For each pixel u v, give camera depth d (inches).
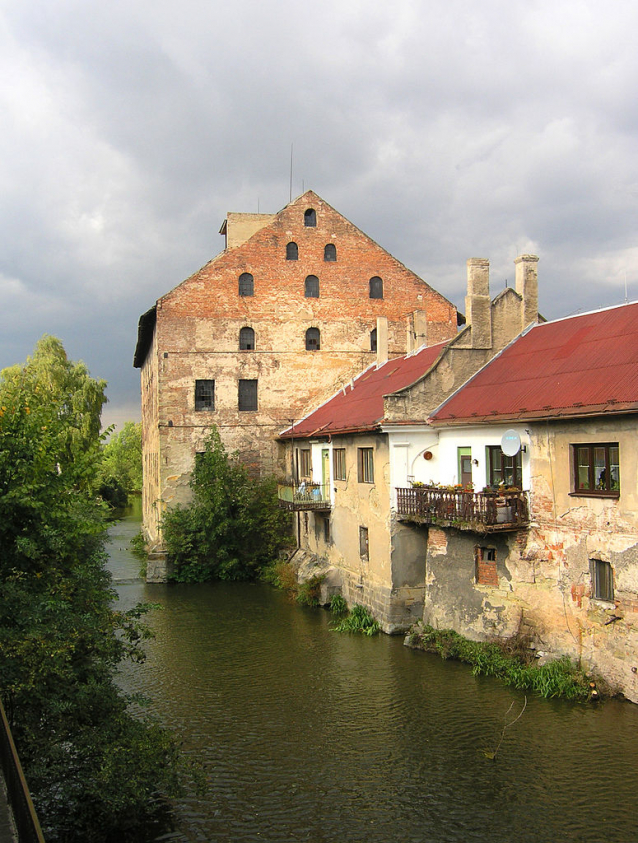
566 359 748.0
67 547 477.7
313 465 1189.1
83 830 400.2
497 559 721.6
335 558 1059.3
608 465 612.4
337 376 1443.2
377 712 607.8
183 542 1259.2
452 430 832.9
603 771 486.9
